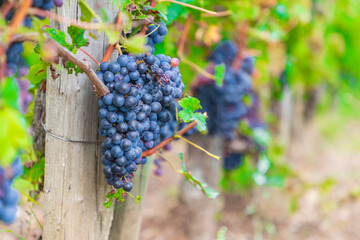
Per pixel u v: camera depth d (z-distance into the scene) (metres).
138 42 1.29
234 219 4.37
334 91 8.02
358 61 6.43
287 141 5.55
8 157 0.83
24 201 1.99
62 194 1.62
